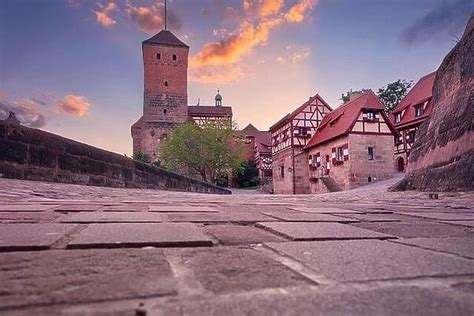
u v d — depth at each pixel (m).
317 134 40.59
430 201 7.98
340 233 2.44
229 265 1.53
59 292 1.15
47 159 10.32
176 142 47.16
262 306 1.06
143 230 2.45
